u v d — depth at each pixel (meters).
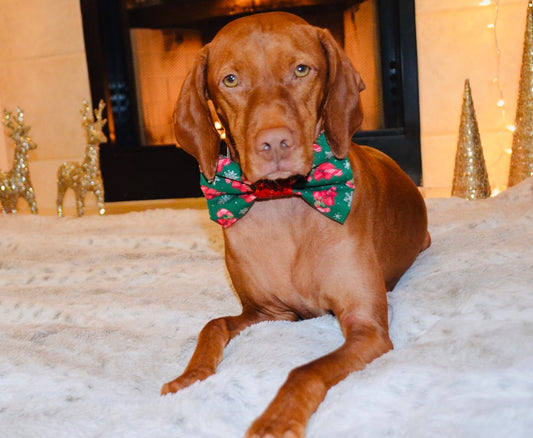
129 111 2.17
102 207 1.70
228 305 0.92
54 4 2.17
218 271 1.07
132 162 2.14
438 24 1.91
